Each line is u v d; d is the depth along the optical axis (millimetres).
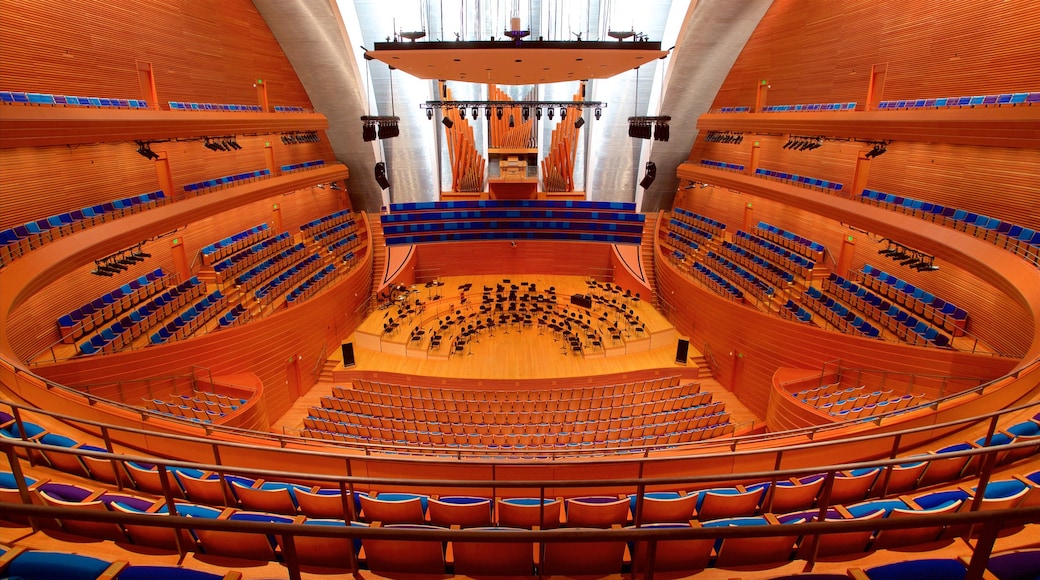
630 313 15617
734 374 13094
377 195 20172
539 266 19453
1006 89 9070
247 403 9516
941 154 10500
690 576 2607
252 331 11242
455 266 19344
